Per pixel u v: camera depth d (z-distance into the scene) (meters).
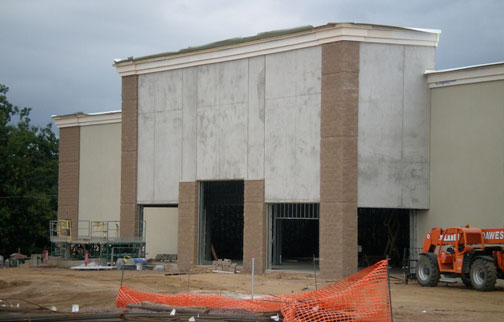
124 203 42.66
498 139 31.52
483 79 32.19
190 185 39.44
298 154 34.53
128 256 41.91
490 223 31.64
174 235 45.59
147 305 21.36
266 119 35.94
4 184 64.12
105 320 19.44
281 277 34.09
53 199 77.12
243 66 37.03
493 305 23.02
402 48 34.06
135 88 42.25
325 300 20.47
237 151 37.19
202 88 38.97
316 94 33.91
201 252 39.50
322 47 33.69
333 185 32.91
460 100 33.22
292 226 47.19
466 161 32.81
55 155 84.12
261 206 35.91
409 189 34.03
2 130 66.88
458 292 26.80
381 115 33.53
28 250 66.56
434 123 34.34
